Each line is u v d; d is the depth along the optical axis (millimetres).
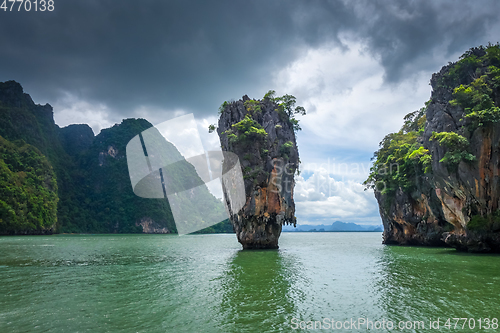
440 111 37656
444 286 18500
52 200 119562
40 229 108312
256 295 16531
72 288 18250
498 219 32500
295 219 49156
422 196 45688
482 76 36844
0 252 41375
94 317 13008
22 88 173500
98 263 29797
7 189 99500
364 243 66500
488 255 33125
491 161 32844
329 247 51219
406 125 61406
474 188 33344
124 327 11891
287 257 34781
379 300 15516
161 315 13266
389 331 11555
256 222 44938
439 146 35469
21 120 155625
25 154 124125
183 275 22594
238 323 12352
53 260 32281
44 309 14055
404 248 45812
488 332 11453
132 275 22719
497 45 40594
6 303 15008
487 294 16547
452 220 37469
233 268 26109
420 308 14203
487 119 32188
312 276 22094
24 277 21953
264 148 45344
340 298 15938
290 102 51500
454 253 36281
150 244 61562
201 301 15375
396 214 52156
